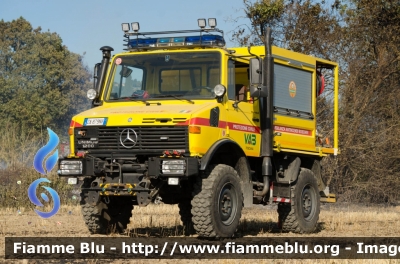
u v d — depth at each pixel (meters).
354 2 29.38
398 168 25.89
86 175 11.50
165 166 10.86
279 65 13.82
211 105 11.63
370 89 25.98
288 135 13.91
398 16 28.25
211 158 11.39
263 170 12.89
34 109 54.06
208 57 12.16
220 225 11.41
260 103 12.92
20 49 61.72
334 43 26.62
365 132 25.55
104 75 12.80
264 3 26.14
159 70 12.44
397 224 15.74
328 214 18.48
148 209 19.05
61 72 58.69
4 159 21.16
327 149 15.46
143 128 11.31
